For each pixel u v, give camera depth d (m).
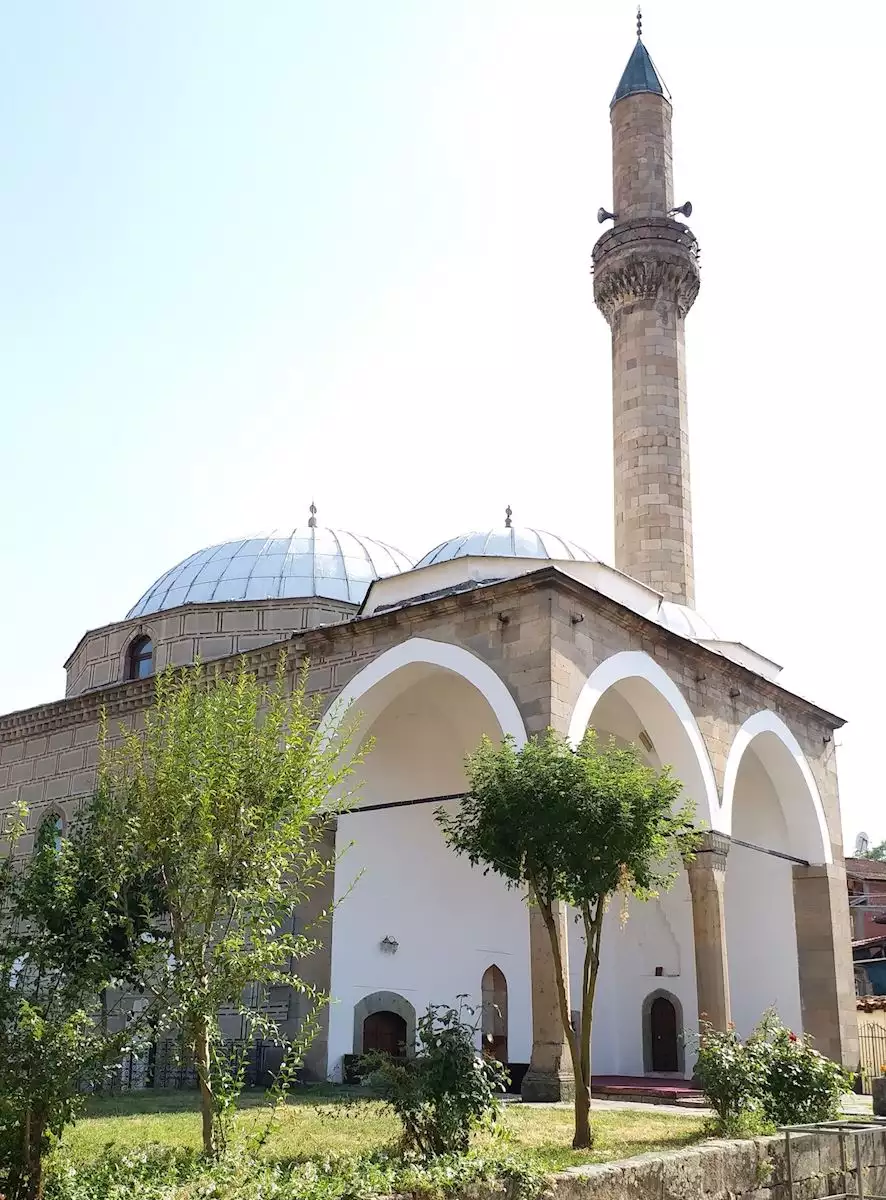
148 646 27.75
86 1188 8.06
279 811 10.23
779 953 24.23
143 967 9.68
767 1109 12.43
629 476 30.12
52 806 24.78
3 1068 8.16
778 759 24.56
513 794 11.87
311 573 28.83
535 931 16.17
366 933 21.42
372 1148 10.69
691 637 24.19
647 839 11.84
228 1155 8.93
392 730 23.12
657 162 33.38
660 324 31.27
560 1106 14.80
